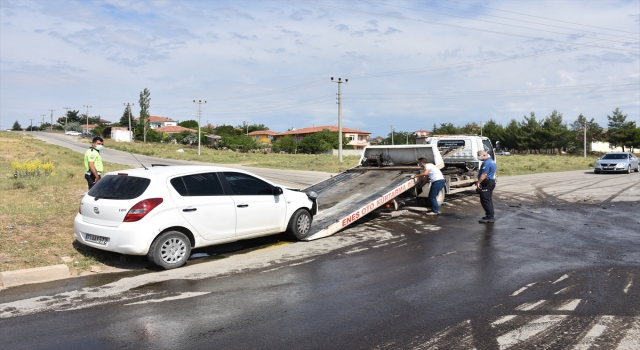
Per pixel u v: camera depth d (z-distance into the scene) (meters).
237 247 8.31
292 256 7.63
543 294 5.60
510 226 10.37
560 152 86.31
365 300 5.43
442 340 4.30
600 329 4.52
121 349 4.11
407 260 7.33
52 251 7.44
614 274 6.44
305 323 4.72
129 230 6.45
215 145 90.06
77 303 5.32
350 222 9.84
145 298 5.50
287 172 29.39
